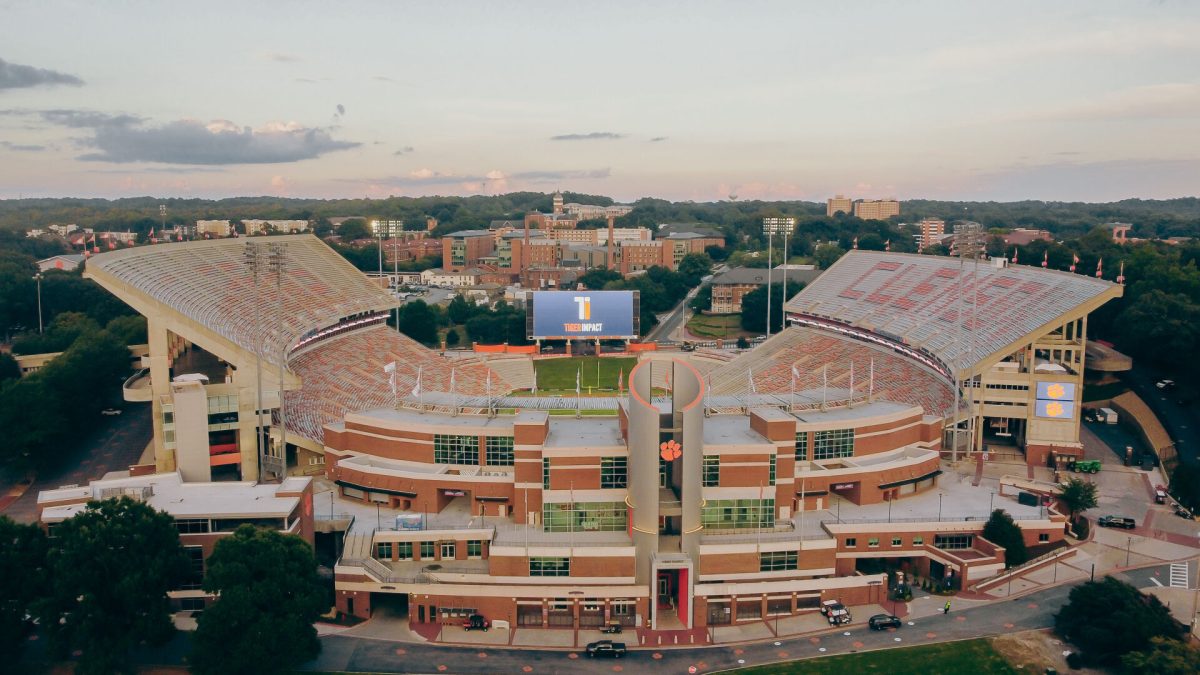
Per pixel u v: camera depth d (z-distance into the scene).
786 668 91.12
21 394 140.50
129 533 87.50
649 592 101.25
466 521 112.94
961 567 106.69
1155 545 117.06
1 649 86.56
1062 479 137.25
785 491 112.69
